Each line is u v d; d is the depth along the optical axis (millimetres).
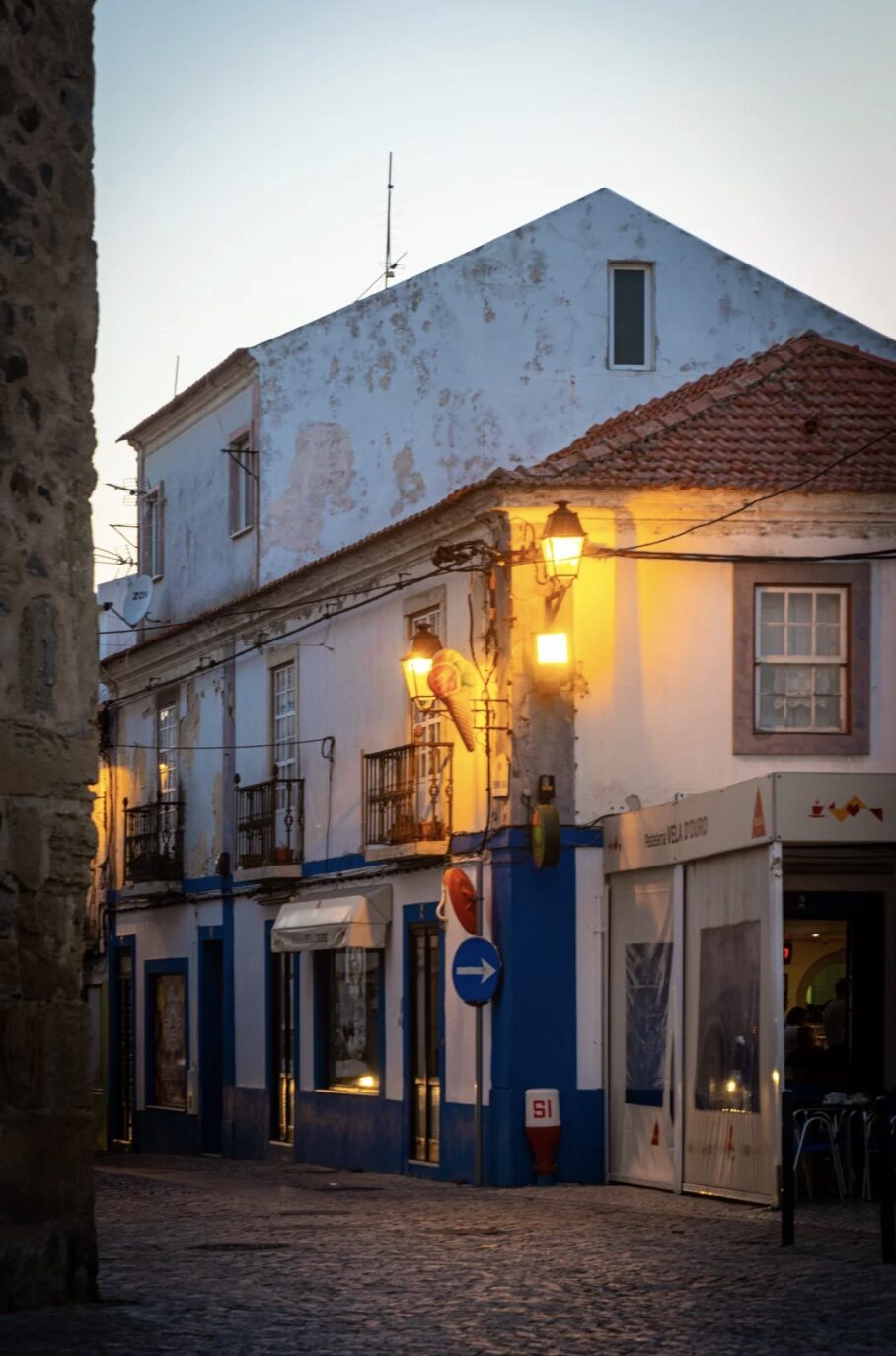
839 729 21156
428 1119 23203
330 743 26297
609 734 20938
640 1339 9656
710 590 21109
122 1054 35406
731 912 17422
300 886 27172
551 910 20766
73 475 10836
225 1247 13797
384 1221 16141
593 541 20906
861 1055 20469
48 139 10891
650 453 21156
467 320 30266
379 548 24281
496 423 30156
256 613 28781
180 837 32125
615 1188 19719
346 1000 26031
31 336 10695
